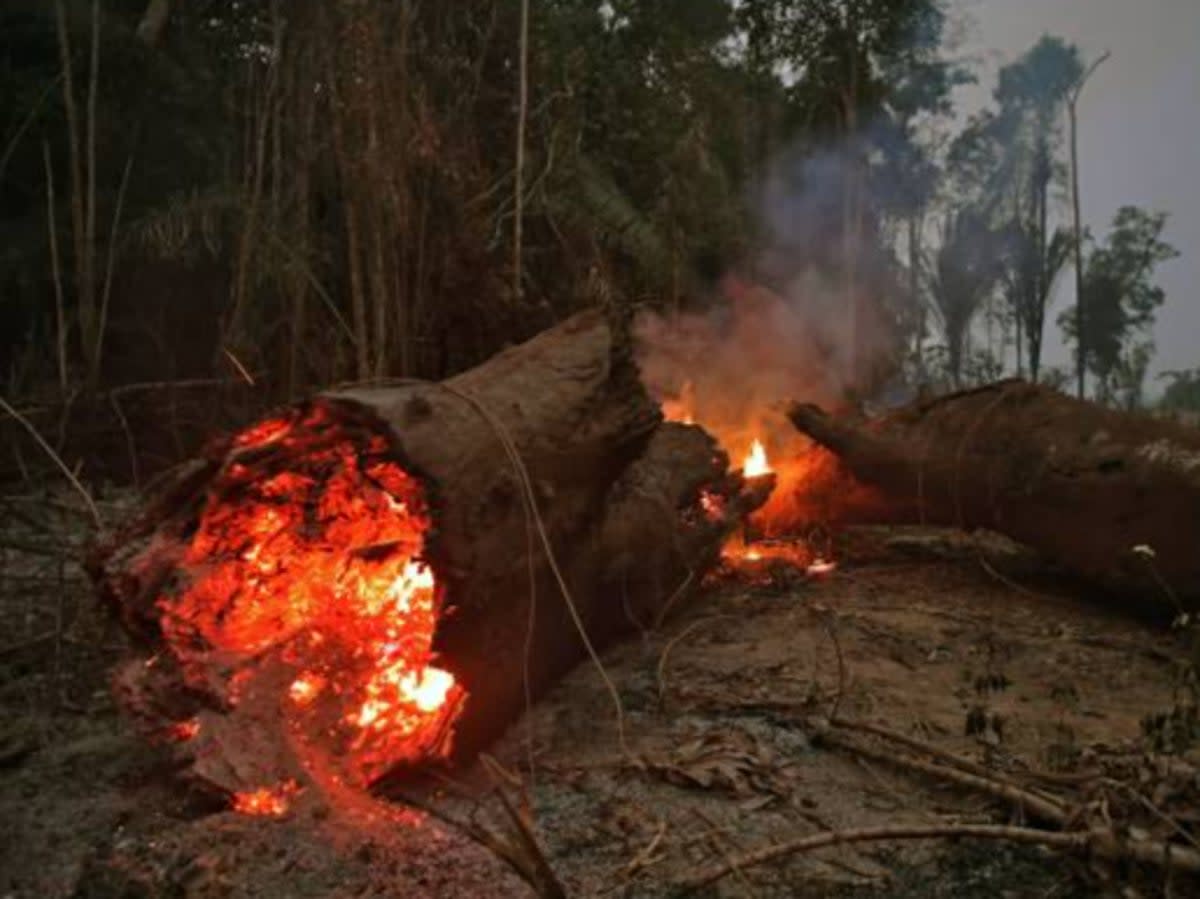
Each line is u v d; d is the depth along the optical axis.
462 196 7.39
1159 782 3.03
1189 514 5.59
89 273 7.98
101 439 8.12
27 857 2.93
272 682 3.23
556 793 3.35
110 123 10.74
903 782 3.50
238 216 8.54
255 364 7.52
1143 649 5.23
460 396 3.64
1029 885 2.84
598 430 4.18
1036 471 6.28
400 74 6.46
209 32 11.41
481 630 3.45
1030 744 3.83
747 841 3.05
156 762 3.44
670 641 5.19
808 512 7.69
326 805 2.94
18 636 4.83
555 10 12.12
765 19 14.90
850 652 5.06
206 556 3.50
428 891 2.67
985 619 5.82
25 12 10.83
